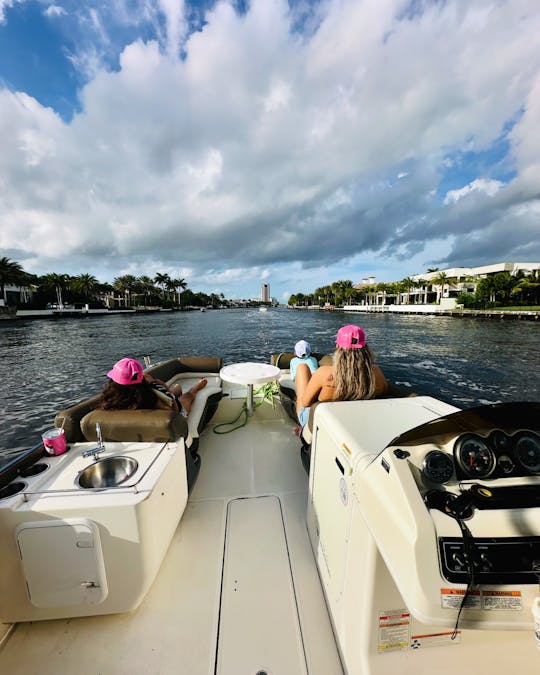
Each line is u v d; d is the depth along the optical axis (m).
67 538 1.11
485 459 0.84
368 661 0.88
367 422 1.23
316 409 1.46
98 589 1.16
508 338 23.42
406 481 0.78
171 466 1.47
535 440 0.87
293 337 24.75
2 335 26.58
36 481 1.25
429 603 0.66
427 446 0.87
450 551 0.69
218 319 53.94
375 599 0.87
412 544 0.69
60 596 1.15
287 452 2.53
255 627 1.18
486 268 57.56
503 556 0.70
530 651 0.94
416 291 72.62
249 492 2.02
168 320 50.41
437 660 0.91
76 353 17.08
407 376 11.79
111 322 44.56
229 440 2.73
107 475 1.43
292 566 1.46
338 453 1.14
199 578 1.39
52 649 1.12
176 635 1.16
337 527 1.14
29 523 1.09
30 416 7.91
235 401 3.52
